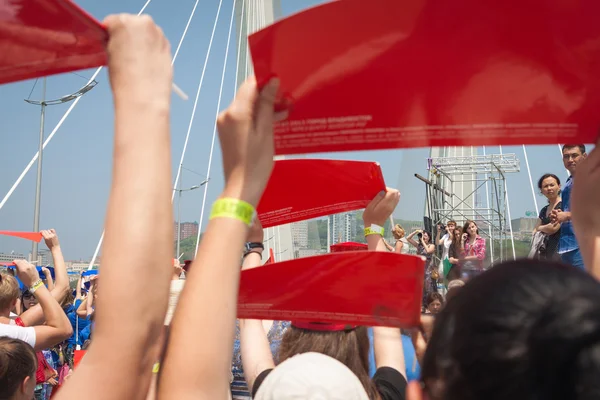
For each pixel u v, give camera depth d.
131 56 0.98
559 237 5.36
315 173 2.02
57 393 0.89
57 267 4.47
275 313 1.65
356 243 2.60
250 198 1.03
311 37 1.02
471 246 7.71
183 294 0.99
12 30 1.02
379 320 1.61
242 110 1.05
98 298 0.90
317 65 1.05
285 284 1.61
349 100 1.12
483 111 1.13
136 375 0.90
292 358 1.70
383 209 2.07
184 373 0.93
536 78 1.08
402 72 1.08
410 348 2.43
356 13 1.00
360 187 2.07
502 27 1.02
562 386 0.63
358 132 1.17
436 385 0.73
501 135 1.15
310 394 1.53
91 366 0.88
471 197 16.50
